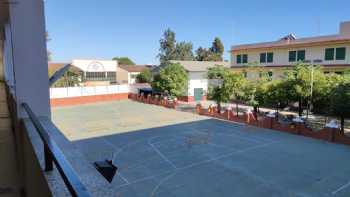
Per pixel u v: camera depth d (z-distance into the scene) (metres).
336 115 15.98
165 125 20.02
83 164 2.01
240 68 32.41
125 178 10.30
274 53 29.59
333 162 11.98
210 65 37.69
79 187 1.10
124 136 16.70
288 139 16.00
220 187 9.52
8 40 5.89
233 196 8.84
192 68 34.00
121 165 11.66
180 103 31.55
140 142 15.30
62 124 20.42
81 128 19.03
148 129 18.67
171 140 15.70
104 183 1.70
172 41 72.50
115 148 14.16
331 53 24.89
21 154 3.73
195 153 13.27
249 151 13.62
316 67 20.97
